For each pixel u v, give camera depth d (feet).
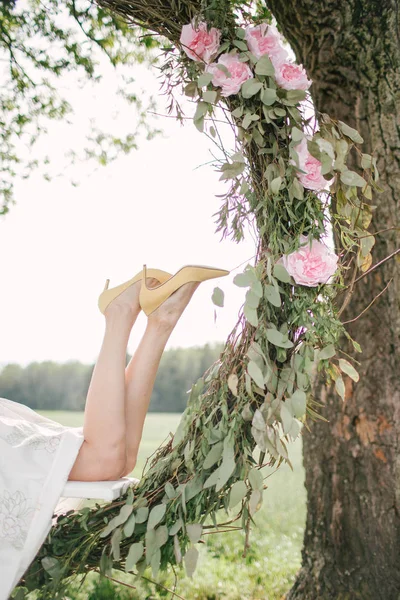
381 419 7.22
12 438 5.52
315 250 4.86
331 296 5.11
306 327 4.87
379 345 7.29
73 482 5.45
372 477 7.24
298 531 13.78
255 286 4.63
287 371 4.84
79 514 5.41
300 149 4.93
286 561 10.87
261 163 5.13
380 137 7.23
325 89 7.65
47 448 5.47
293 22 7.45
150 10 5.32
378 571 7.07
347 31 7.13
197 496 4.96
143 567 4.76
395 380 7.17
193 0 5.35
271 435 4.54
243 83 4.90
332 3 7.04
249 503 4.54
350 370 5.19
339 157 4.98
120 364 5.91
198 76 5.11
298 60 7.86
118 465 5.72
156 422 45.39
